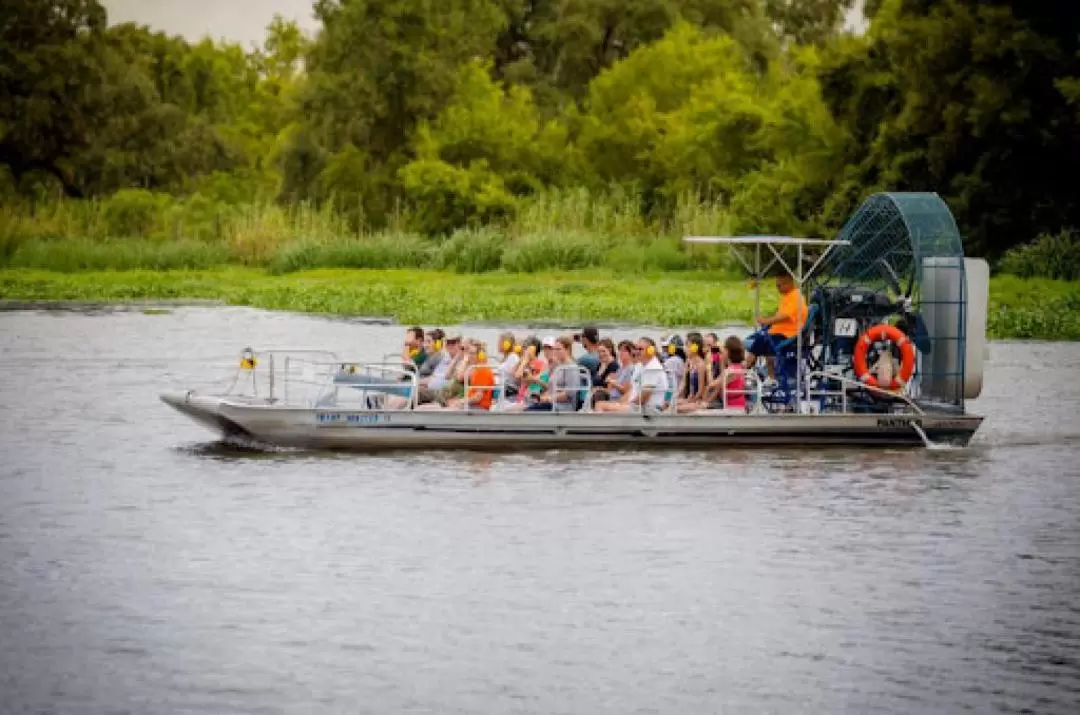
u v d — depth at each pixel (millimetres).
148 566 33469
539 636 29172
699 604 31109
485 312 96625
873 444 46000
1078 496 40562
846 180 127562
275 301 107875
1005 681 27141
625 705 26031
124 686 26656
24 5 192750
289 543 35344
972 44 120875
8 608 30562
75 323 94625
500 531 36438
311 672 27328
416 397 45219
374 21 187625
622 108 179875
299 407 44844
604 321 93375
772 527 37031
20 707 25750
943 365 46781
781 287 46438
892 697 26438
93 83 194750
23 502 39406
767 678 27219
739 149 160125
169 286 123375
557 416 44750
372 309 102250
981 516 38375
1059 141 120438
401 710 25719
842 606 31031
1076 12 124688
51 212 178125
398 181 179375
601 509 38625
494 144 175125
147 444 47531
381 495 39938
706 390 46125
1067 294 102938
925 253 46625
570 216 148375
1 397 58594
